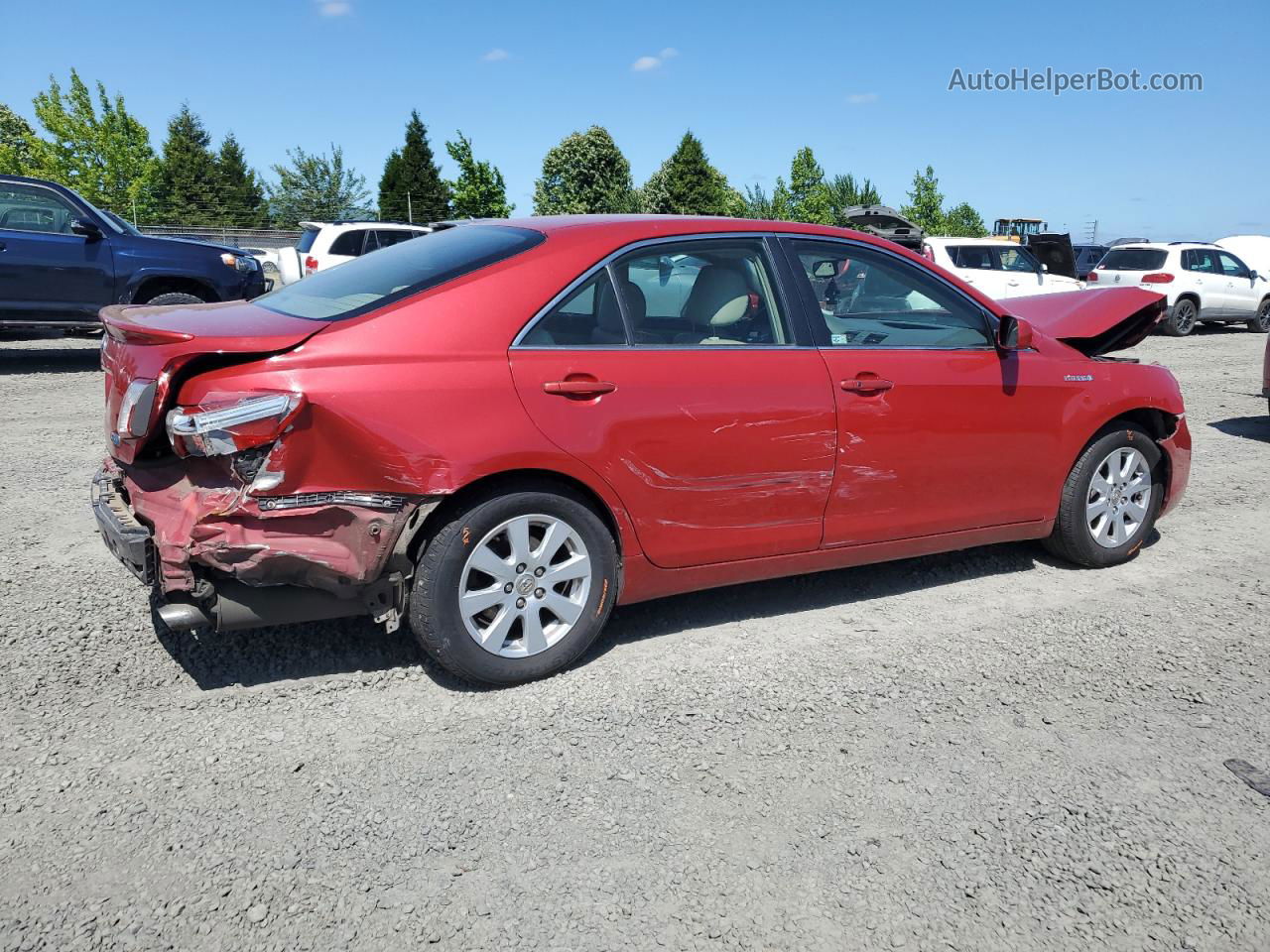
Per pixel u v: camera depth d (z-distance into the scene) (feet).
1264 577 15.67
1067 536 15.34
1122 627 13.50
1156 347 52.06
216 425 9.36
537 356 10.79
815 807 9.05
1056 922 7.66
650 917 7.56
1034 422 14.43
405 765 9.57
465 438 10.17
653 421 11.31
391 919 7.45
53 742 9.75
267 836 8.39
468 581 10.69
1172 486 16.26
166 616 9.80
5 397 29.22
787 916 7.63
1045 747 10.25
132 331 10.06
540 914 7.55
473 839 8.44
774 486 12.30
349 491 9.84
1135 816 9.07
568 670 11.69
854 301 13.26
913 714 10.86
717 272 12.28
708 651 12.37
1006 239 61.26
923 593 14.65
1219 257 60.80
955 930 7.54
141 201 150.51
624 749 9.96
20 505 17.72
